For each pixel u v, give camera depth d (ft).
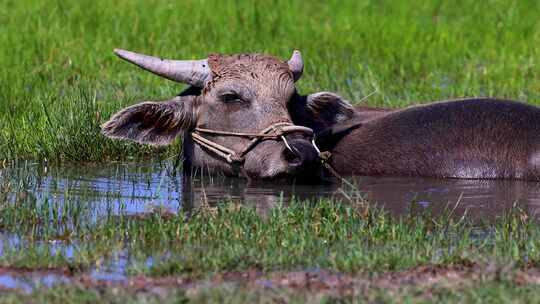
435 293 71.10
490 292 70.13
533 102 143.02
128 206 96.37
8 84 144.97
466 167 109.09
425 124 112.68
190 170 114.32
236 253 78.38
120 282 73.51
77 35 178.09
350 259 77.10
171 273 75.51
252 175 109.09
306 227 85.25
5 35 172.96
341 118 115.96
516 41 183.52
